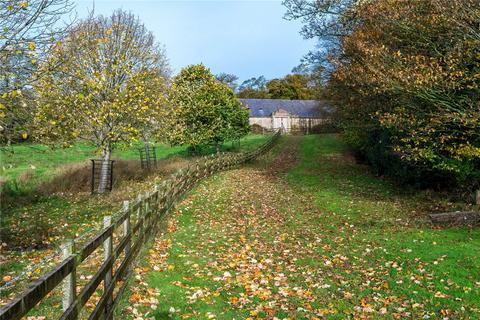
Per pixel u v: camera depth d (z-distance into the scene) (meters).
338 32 23.20
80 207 17.97
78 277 8.19
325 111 42.38
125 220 8.19
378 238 12.48
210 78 45.09
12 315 2.94
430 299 8.05
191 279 8.61
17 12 9.95
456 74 13.12
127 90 21.81
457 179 16.00
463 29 13.66
